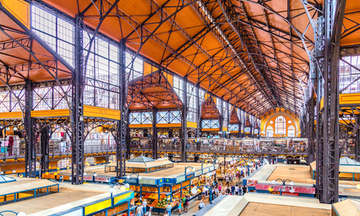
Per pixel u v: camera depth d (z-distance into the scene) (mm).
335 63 12344
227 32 29875
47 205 13234
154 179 21422
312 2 16688
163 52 32062
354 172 18156
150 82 36062
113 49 26781
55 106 23641
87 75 23125
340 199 15195
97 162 44250
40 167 26094
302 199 12875
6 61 23328
